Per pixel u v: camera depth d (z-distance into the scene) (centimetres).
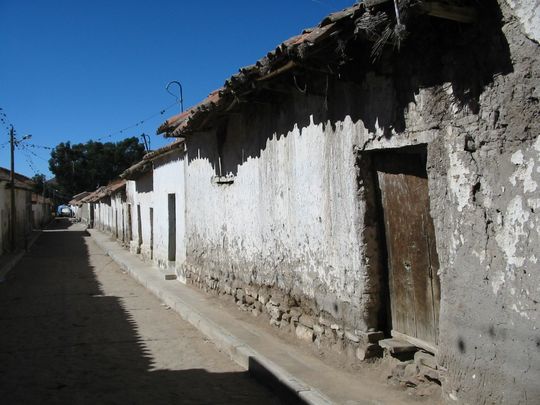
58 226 5572
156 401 520
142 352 698
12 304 1091
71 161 6988
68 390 556
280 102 676
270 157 716
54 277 1545
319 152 581
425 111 412
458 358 383
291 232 660
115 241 3006
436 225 405
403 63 435
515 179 336
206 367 625
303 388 479
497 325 350
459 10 350
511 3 332
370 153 507
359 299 511
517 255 335
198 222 1105
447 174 392
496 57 346
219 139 929
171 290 1109
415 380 447
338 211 545
